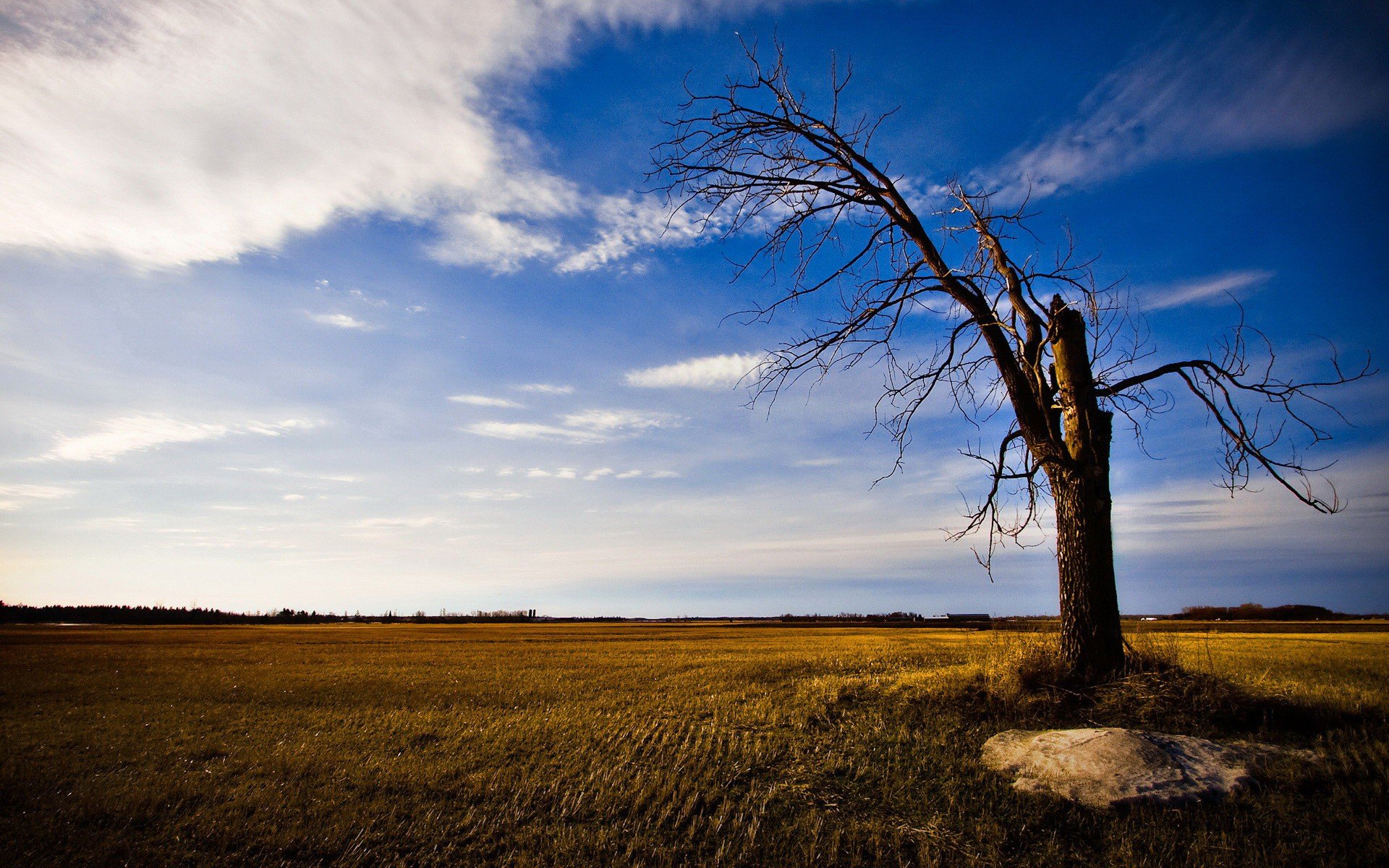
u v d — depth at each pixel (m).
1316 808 6.90
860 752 9.66
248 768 10.10
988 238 12.48
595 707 14.88
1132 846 6.51
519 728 12.55
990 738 9.66
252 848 7.10
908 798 8.02
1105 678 10.88
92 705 16.73
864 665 20.66
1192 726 9.43
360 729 13.07
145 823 7.87
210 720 14.27
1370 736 8.70
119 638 49.62
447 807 8.27
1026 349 12.37
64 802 8.48
